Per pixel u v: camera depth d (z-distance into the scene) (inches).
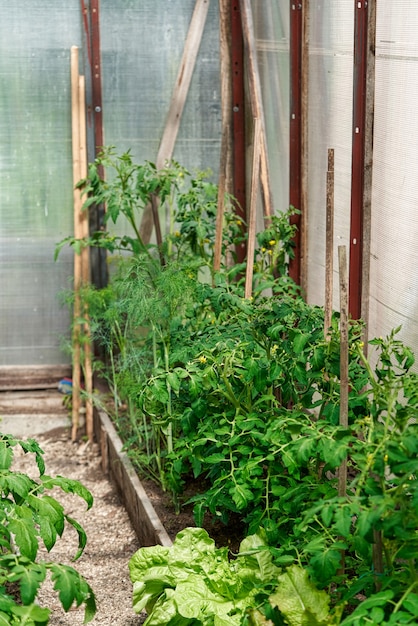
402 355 138.3
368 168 168.6
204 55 236.1
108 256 240.2
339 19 177.6
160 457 191.3
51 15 229.3
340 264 121.7
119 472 200.8
